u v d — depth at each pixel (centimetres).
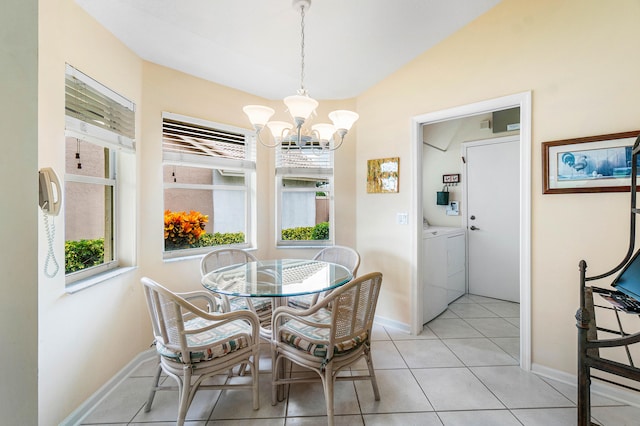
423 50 239
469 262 372
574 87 175
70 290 150
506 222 345
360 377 164
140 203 213
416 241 253
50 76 138
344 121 169
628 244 161
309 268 211
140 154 213
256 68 240
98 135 171
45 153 135
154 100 222
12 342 49
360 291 144
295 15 181
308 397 172
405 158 259
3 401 48
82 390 158
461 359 213
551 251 185
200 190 266
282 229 316
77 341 155
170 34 191
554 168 182
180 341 135
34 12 52
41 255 135
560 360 184
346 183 301
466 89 219
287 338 158
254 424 150
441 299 307
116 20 173
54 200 114
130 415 157
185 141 244
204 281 179
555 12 181
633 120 158
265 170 304
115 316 186
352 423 150
